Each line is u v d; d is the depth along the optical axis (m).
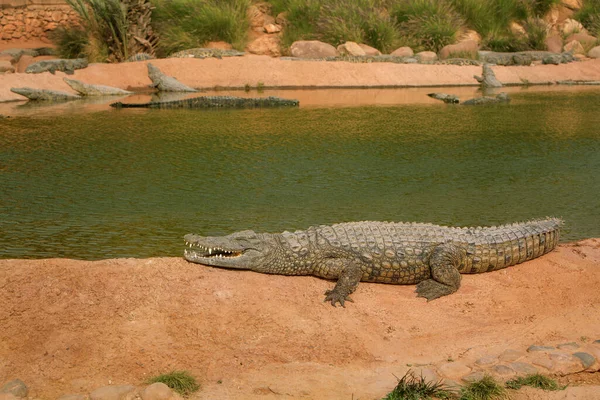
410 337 5.26
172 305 5.39
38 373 4.61
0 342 4.89
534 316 5.65
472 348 5.07
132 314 5.25
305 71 24.02
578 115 16.83
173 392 4.33
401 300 5.91
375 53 26.34
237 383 4.52
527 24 30.25
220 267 6.13
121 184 9.98
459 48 26.97
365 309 5.67
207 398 4.31
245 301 5.54
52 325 5.07
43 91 20.27
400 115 16.98
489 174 10.66
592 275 6.46
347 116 16.80
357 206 8.84
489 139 13.59
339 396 4.34
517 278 6.40
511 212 8.62
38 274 5.72
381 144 13.07
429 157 11.90
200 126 15.33
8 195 9.32
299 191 9.59
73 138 13.68
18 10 26.64
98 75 22.42
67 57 24.41
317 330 5.25
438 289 6.03
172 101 18.69
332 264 6.04
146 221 8.15
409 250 6.16
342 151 12.40
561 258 6.88
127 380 4.56
